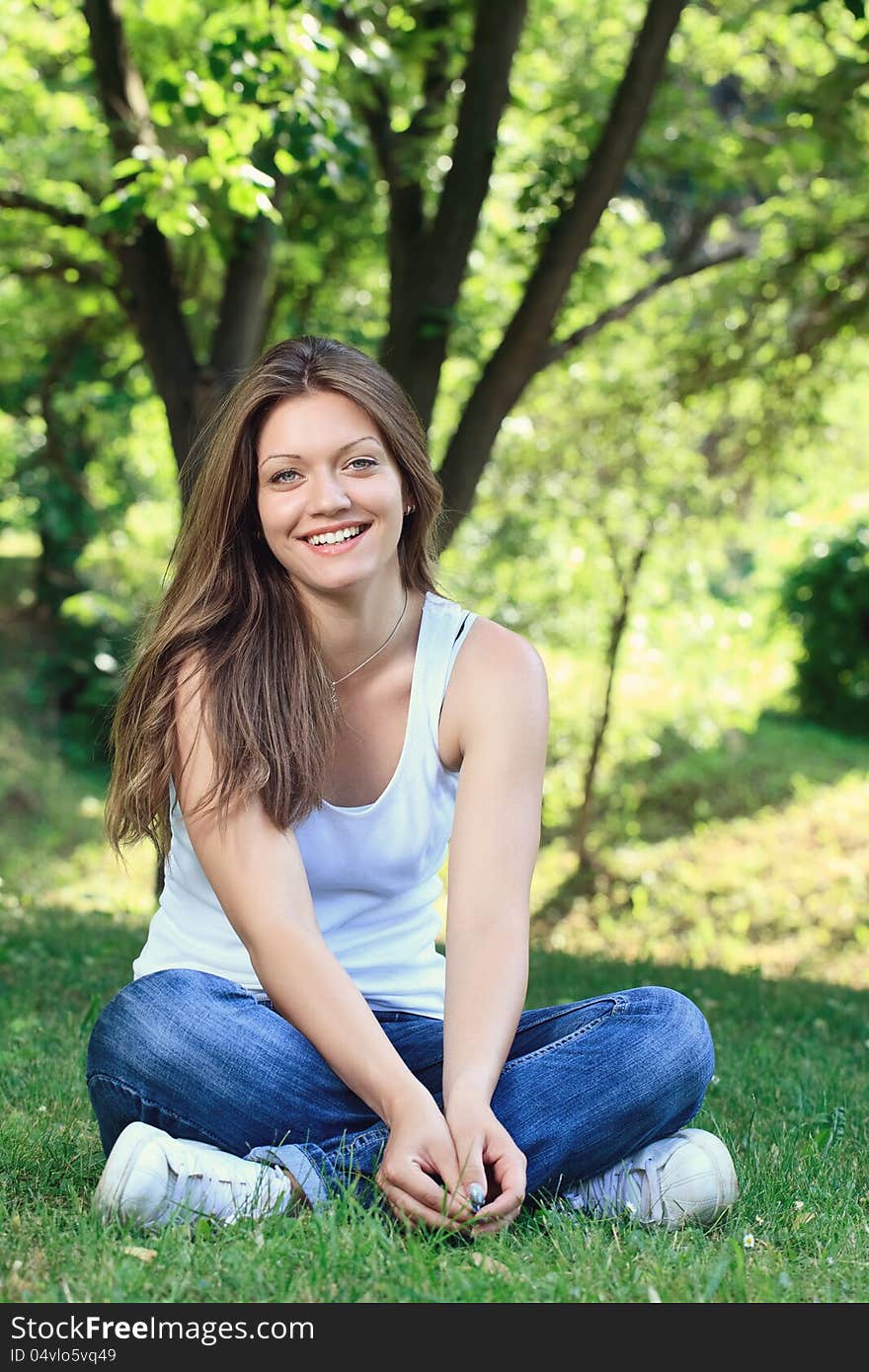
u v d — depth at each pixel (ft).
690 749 52.90
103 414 51.11
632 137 26.89
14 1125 9.36
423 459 8.59
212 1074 7.70
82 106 34.09
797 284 34.22
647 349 40.27
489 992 7.74
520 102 29.01
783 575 55.36
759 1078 12.72
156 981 7.98
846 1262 7.12
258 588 8.39
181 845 8.43
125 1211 7.22
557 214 28.12
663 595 46.83
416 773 8.40
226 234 29.17
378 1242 6.86
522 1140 7.62
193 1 28.89
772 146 32.19
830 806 49.16
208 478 8.45
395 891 8.54
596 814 50.34
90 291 36.70
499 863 8.11
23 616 59.67
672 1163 7.73
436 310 27.58
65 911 27.84
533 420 43.14
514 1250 7.07
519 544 45.42
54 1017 14.76
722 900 45.37
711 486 42.39
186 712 8.14
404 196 29.40
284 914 7.78
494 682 8.46
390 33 28.45
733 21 33.35
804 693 55.06
